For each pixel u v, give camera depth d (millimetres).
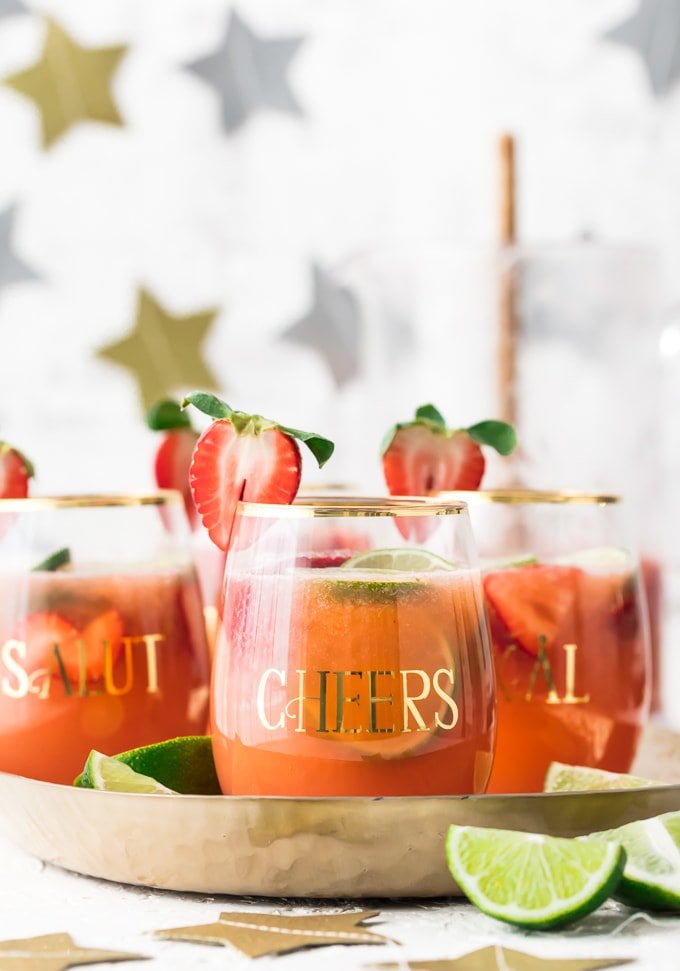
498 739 841
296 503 784
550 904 704
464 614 772
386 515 765
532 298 1153
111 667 837
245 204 1890
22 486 893
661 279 1186
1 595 837
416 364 1186
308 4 1877
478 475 883
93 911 740
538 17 1884
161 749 806
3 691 833
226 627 782
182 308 1884
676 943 704
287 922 722
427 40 1888
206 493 796
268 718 757
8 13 1863
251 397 1890
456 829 725
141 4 1868
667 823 736
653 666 1177
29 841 791
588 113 1893
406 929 719
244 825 735
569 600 842
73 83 1804
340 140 1890
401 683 752
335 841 734
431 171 1893
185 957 692
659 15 1881
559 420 1155
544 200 1903
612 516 861
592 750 844
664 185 1896
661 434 1184
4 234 1870
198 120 1879
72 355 1884
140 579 851
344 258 1890
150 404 1674
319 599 754
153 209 1877
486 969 678
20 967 681
